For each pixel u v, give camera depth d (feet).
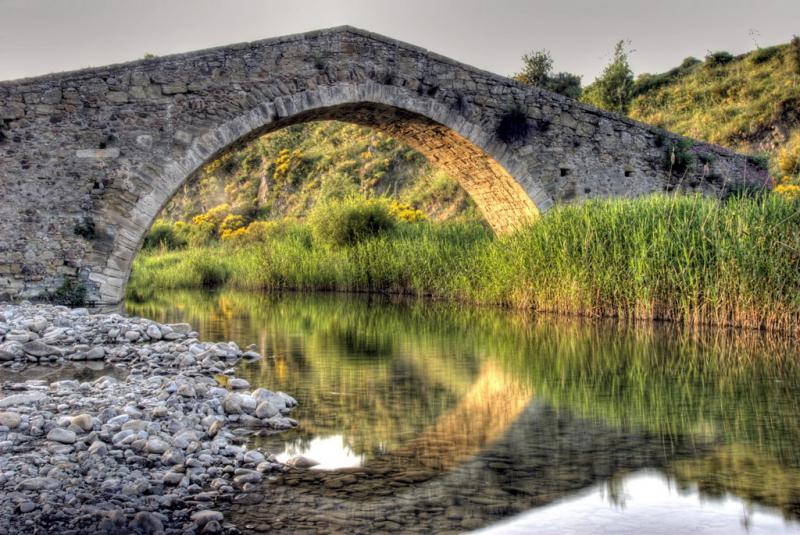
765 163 64.64
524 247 46.16
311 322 42.04
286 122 53.31
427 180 118.73
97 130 46.68
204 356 27.22
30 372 24.50
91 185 46.47
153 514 11.06
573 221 44.16
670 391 21.45
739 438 15.98
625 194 60.44
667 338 32.53
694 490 12.62
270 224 104.63
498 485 12.93
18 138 45.68
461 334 35.73
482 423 17.54
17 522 10.82
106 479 12.67
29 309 37.40
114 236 46.60
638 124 60.95
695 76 122.93
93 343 30.55
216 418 17.42
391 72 53.47
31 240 45.68
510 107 57.21
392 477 13.41
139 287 83.92
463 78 55.98
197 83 48.37
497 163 57.26
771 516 11.39
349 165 133.08
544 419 17.95
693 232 36.88
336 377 23.86
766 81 108.37
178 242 122.52
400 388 22.00
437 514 11.54
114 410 17.02
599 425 17.30
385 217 72.79
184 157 47.93
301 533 10.78
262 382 22.91
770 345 29.84
